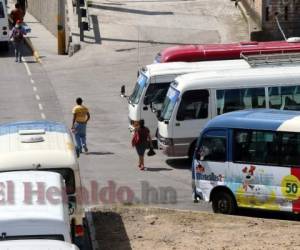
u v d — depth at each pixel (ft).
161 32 431.02
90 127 291.79
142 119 257.75
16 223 132.36
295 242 157.58
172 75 259.19
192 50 274.57
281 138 181.78
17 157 158.10
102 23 447.83
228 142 188.03
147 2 490.90
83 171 234.58
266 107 238.07
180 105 237.86
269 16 402.31
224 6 469.98
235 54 273.54
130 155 254.06
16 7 484.74
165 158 250.57
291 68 242.78
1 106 323.98
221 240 160.25
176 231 167.32
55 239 132.57
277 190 182.39
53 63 404.16
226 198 188.96
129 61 389.39
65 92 345.72
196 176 193.98
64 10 424.46
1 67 403.34
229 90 237.86
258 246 155.74
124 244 160.76
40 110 315.78
